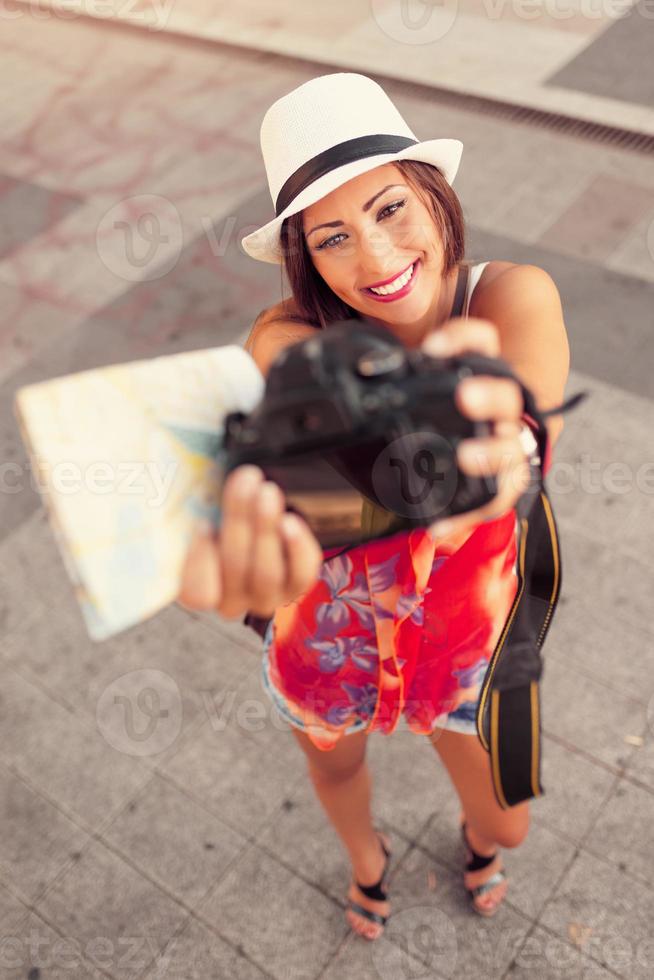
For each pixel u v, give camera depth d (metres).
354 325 0.91
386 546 1.42
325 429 0.88
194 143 5.33
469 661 1.63
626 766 2.65
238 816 2.69
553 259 4.21
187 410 0.94
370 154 1.31
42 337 4.23
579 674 2.85
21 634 3.15
